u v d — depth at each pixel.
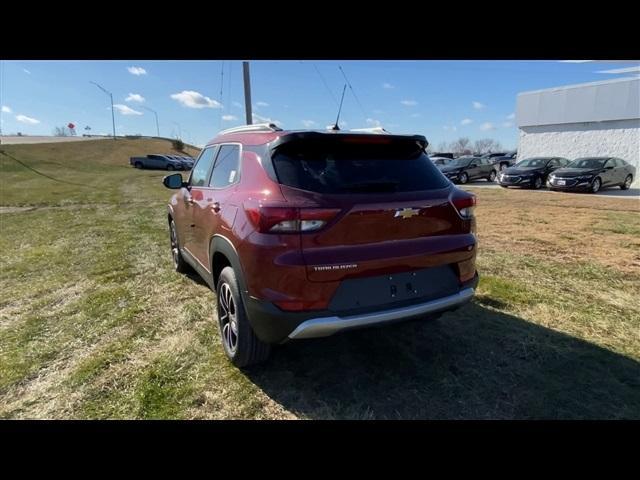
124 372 2.93
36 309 4.14
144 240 7.49
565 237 6.94
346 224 2.39
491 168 21.97
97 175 30.39
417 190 2.69
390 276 2.54
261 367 2.97
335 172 2.55
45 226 9.40
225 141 3.51
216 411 2.51
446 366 2.95
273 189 2.45
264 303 2.40
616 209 10.29
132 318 3.87
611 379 2.76
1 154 40.81
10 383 2.81
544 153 22.38
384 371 2.90
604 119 19.66
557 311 3.82
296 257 2.32
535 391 2.64
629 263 5.32
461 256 2.81
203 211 3.47
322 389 2.72
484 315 3.75
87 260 6.07
